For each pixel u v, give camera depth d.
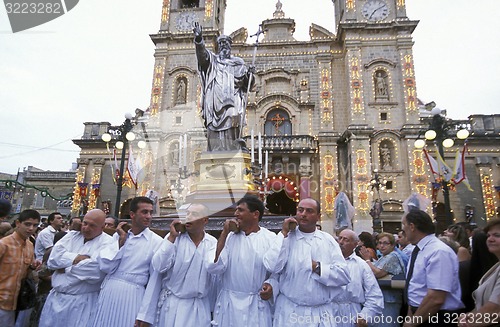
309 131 27.50
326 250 4.27
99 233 5.01
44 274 6.07
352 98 26.58
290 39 30.20
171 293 4.23
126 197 26.80
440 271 4.02
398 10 28.05
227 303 4.13
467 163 25.62
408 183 24.66
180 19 30.66
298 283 4.07
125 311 4.33
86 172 28.17
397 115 26.33
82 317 4.61
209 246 4.39
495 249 3.69
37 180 37.12
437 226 9.37
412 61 27.02
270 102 28.25
